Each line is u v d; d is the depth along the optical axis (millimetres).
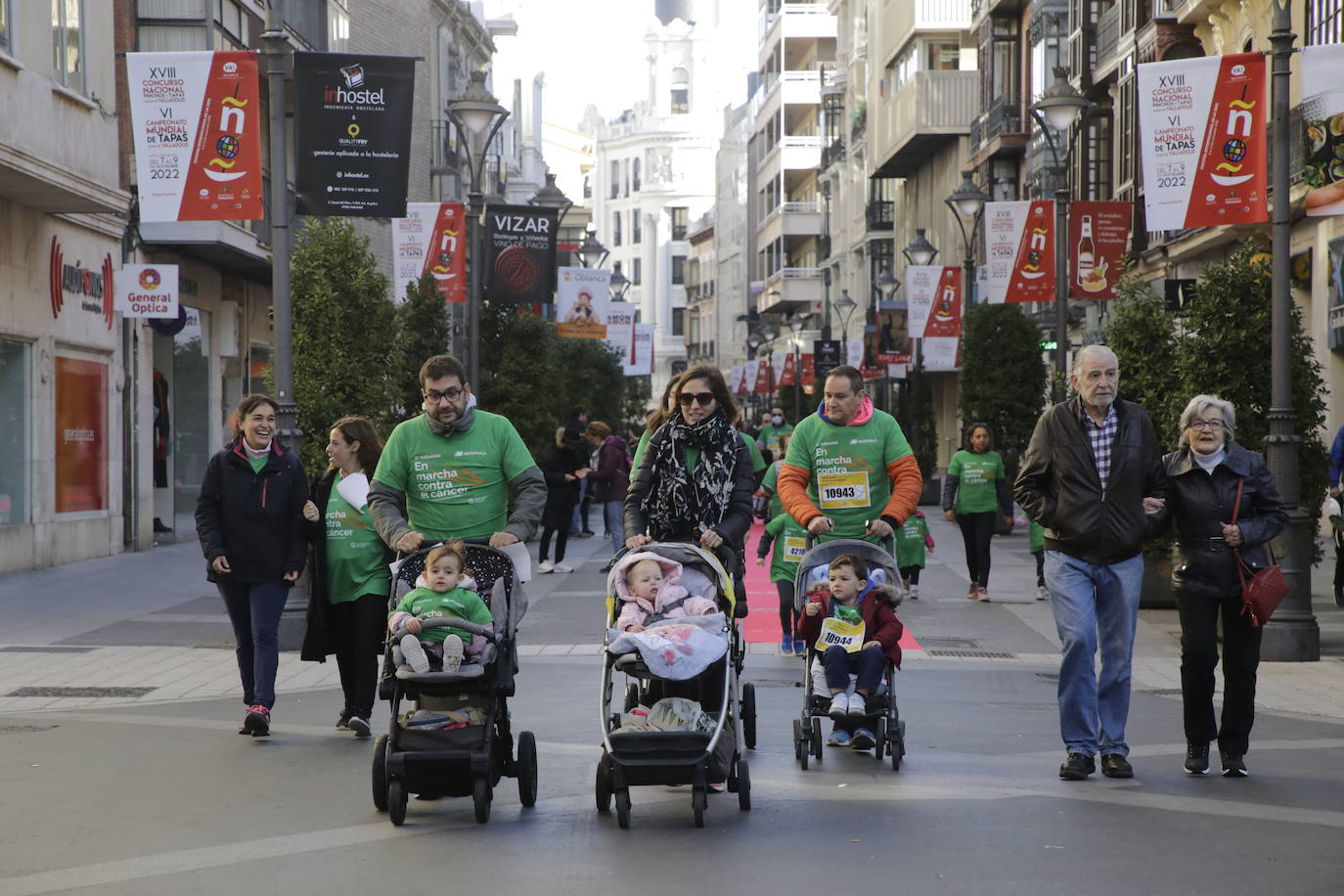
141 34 62469
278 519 23484
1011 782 19688
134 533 61438
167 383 66938
